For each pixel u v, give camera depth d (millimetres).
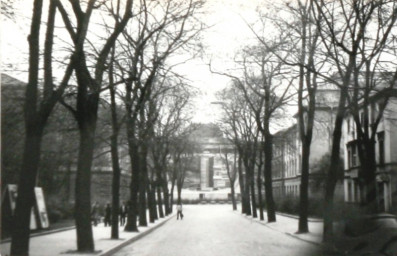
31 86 14484
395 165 35906
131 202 31406
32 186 14320
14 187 22969
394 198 19422
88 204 17922
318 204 36406
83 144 17984
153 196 50375
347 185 51906
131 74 21109
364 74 20906
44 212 26969
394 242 10117
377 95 20438
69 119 24844
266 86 34031
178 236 29594
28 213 14211
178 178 79625
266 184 41812
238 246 21875
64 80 14969
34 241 22312
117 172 25484
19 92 24062
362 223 10828
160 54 28016
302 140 28234
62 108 24141
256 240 25391
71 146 35875
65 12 16656
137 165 31438
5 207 22406
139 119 32469
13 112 24547
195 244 23453
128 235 27859
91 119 18062
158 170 52812
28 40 14516
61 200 41812
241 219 54562
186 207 109750
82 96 17672
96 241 23594
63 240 22875
